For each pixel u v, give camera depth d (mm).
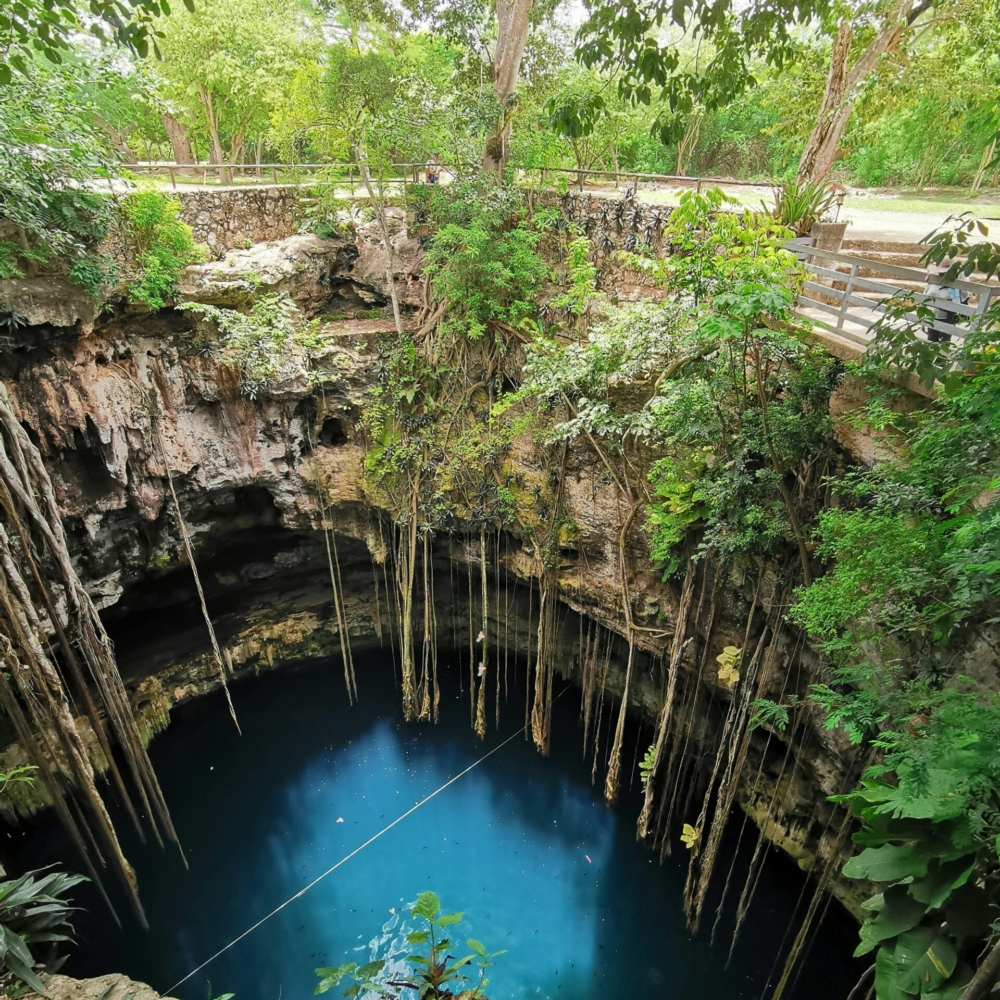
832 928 10344
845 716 5637
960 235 5262
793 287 7984
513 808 13617
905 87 10867
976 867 5508
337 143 13359
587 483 12523
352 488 15164
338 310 15531
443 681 16672
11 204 9695
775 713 7234
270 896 12016
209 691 15711
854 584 6004
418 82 12352
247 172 19750
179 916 11648
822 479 7613
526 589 15656
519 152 14375
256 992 10602
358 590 17016
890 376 6492
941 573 5473
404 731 15414
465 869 12500
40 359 11250
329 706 16062
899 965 5336
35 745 9750
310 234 14836
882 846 5750
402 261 14742
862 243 9500
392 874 12422
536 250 13664
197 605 15352
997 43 9664
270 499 15227
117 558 13352
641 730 14031
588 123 7801
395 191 15359
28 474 9336
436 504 14203
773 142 18859
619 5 6621
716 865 11688
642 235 11773
